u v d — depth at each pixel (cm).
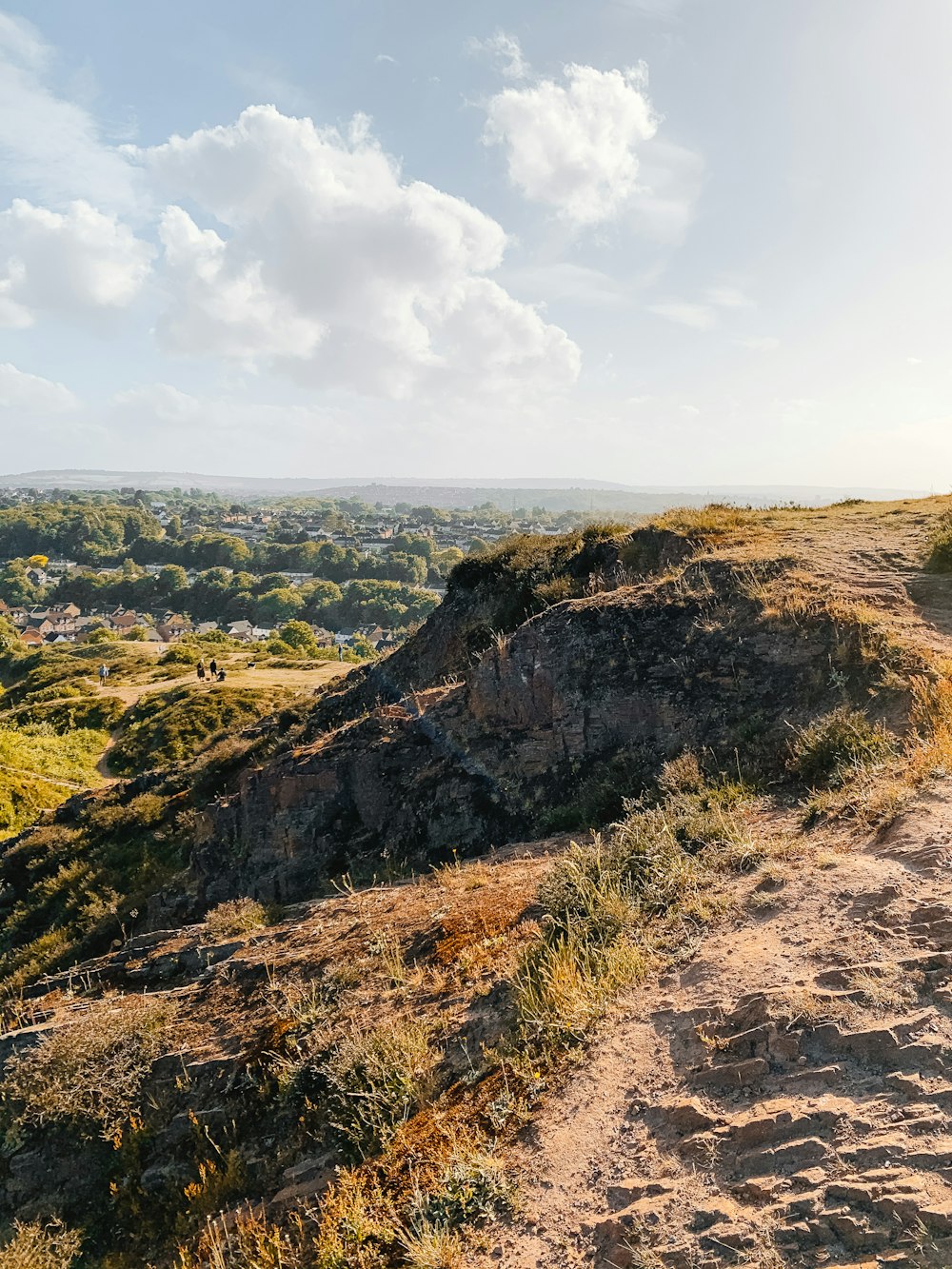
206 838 1320
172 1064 705
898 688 729
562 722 1005
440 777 1094
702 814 660
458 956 633
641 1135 351
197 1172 601
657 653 992
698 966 449
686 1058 382
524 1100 414
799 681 849
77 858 1664
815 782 669
